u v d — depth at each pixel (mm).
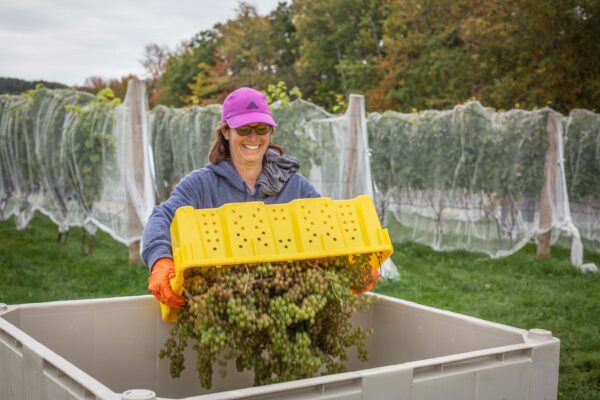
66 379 1688
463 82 23125
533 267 9180
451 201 10008
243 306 1934
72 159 8477
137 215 7719
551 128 9062
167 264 2139
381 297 2834
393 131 10789
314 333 2250
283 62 43719
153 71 55344
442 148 10031
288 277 2055
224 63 42125
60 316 2443
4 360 2016
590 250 10711
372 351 2867
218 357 2680
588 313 6422
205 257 1956
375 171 11039
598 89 17969
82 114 8258
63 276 7684
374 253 2309
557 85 18703
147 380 2621
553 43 19156
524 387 2082
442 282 7938
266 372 2229
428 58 25094
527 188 9258
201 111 8797
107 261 8695
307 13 39219
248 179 2650
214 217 2037
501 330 2303
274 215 2117
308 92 39750
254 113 2512
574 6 18391
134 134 7609
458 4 23859
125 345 2574
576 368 4695
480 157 9555
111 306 2543
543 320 6145
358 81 32219
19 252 9492
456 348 2494
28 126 9789
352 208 2273
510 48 20000
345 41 36844
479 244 9703
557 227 9125
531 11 18578
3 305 2350
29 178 10469
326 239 2150
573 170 10555
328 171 7691
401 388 1800
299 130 7828
